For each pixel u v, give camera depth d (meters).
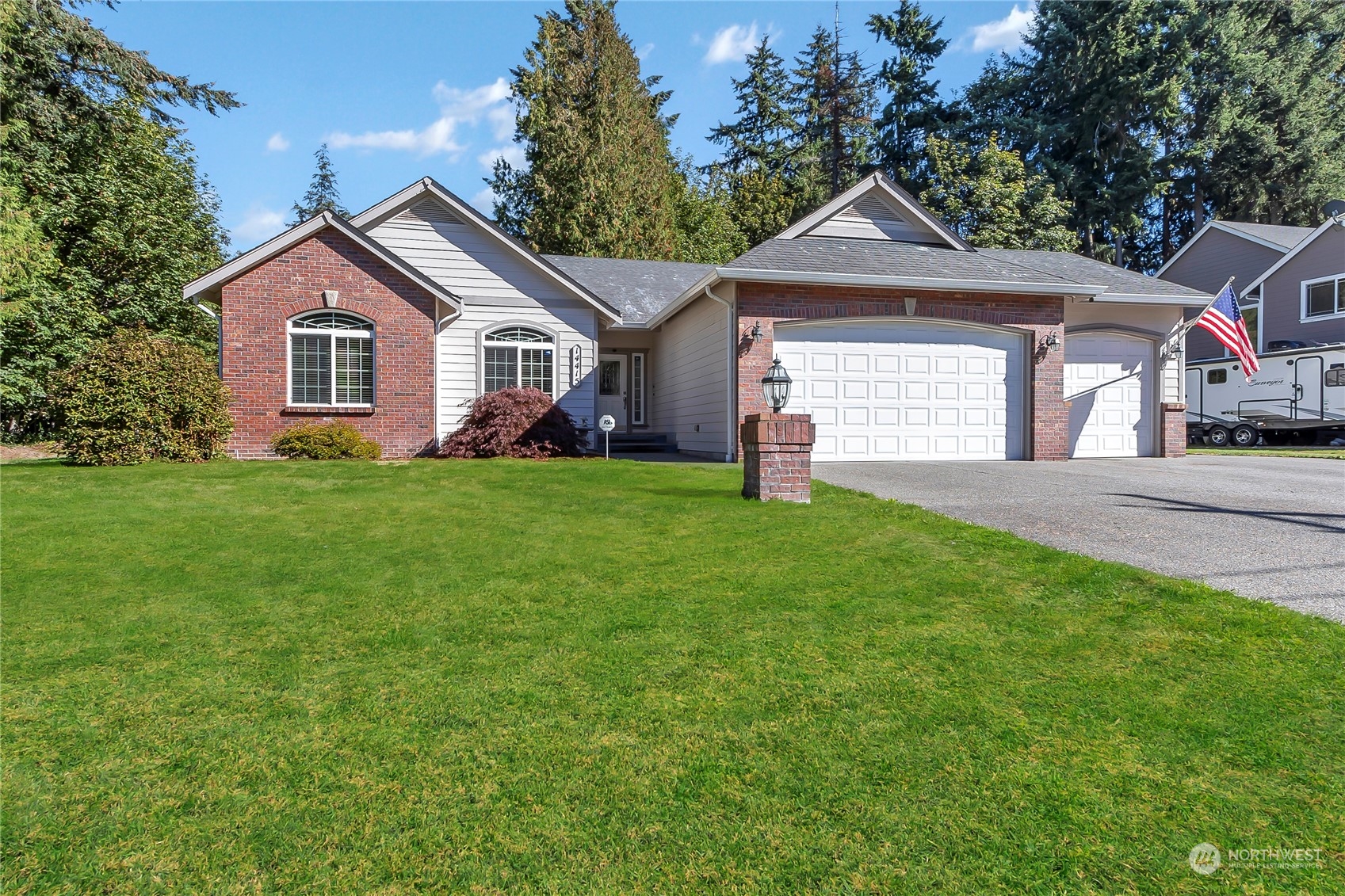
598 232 31.69
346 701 3.44
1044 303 13.89
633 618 4.52
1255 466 12.16
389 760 2.93
